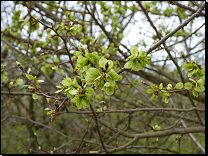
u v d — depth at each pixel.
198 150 5.07
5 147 6.52
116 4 3.62
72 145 5.52
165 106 4.33
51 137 6.25
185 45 3.71
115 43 3.22
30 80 1.53
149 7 3.66
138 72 3.53
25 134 7.18
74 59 2.04
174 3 2.19
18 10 3.04
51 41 2.86
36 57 3.02
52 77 5.03
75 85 1.28
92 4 3.75
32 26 2.43
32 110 6.28
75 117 6.36
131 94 4.82
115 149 2.51
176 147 5.61
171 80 3.70
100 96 2.92
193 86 1.50
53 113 1.39
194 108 2.23
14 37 3.18
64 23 1.82
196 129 2.68
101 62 1.17
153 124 4.97
